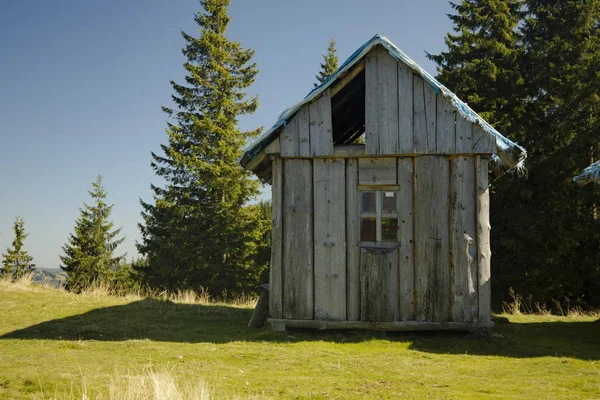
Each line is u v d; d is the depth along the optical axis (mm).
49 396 5840
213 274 32844
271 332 10094
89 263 42844
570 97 25328
